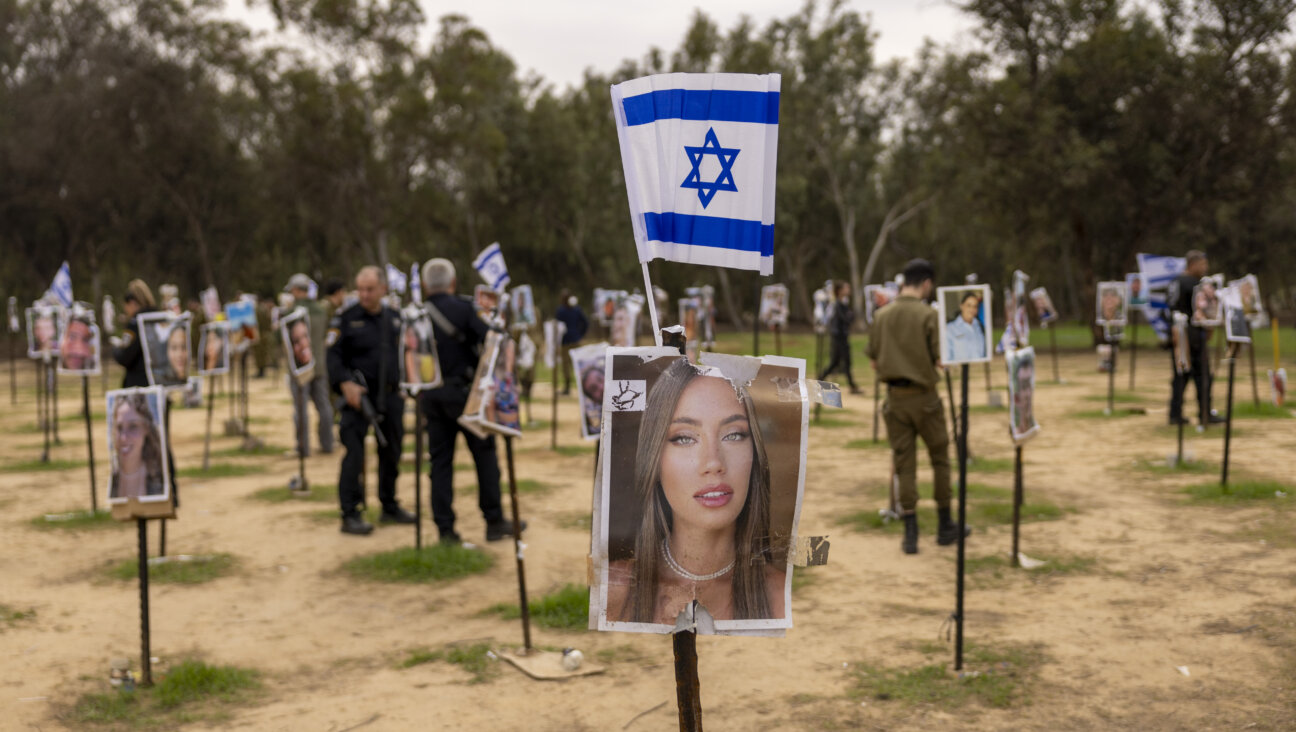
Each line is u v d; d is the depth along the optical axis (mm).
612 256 61656
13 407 20938
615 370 2701
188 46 52250
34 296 52969
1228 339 8836
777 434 2723
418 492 7379
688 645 2715
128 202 52875
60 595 6582
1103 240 38719
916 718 4281
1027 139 33656
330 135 50406
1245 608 5488
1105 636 5195
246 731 4344
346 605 6277
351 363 8391
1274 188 34625
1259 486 8430
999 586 6234
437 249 60406
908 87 53906
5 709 4605
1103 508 8305
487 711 4527
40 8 51906
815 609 5938
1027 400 6766
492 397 5156
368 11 50156
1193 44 33844
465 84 53062
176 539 8188
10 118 50656
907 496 7211
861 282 66000
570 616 5887
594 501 2693
